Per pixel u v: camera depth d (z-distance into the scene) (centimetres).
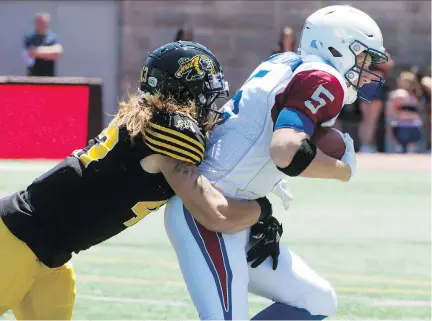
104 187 893
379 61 956
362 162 3416
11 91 2605
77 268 1603
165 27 4175
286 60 935
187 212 907
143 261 1669
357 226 2102
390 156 3634
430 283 1541
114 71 4150
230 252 900
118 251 1761
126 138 889
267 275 946
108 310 1312
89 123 2642
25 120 2623
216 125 934
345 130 3725
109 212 898
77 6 4103
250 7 4225
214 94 916
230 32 4234
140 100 886
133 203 898
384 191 2702
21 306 952
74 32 4116
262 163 916
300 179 2941
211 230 893
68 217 898
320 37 935
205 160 927
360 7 4259
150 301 1370
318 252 1797
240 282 901
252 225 920
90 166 896
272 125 909
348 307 1365
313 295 957
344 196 2581
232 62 4256
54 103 2633
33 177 2455
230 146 917
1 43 4097
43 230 898
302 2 4231
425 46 4297
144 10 4144
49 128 2630
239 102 930
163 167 874
